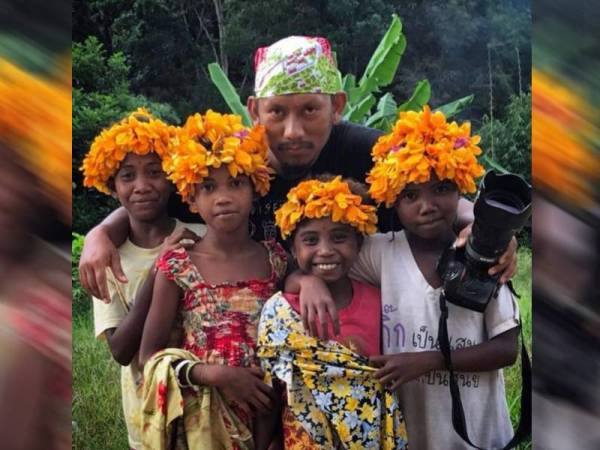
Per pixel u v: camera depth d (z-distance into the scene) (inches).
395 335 75.5
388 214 85.7
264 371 73.5
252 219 87.1
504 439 76.6
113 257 80.5
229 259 77.0
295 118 82.7
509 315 74.1
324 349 72.0
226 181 74.9
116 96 270.7
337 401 71.6
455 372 74.9
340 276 74.3
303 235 73.7
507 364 73.6
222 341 74.2
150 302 78.8
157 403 72.1
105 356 160.6
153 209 84.0
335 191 72.3
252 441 74.7
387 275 76.9
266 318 73.6
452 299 71.7
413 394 75.9
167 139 83.2
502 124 248.5
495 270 70.5
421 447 75.9
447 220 74.8
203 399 72.6
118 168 83.7
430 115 73.3
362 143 88.7
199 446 72.1
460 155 71.9
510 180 70.8
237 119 77.0
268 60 83.7
